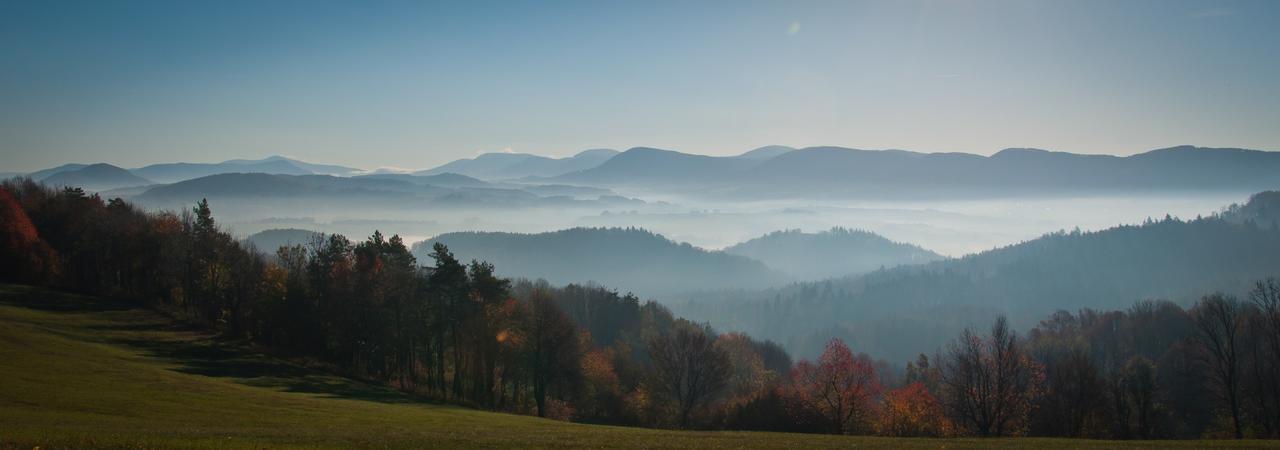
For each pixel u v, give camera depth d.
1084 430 62.78
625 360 89.38
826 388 62.84
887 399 66.06
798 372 69.31
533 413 69.19
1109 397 70.62
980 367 59.25
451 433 35.94
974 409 60.19
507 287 77.56
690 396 70.94
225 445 25.41
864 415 63.31
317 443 28.19
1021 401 59.62
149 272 90.94
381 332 71.06
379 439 30.61
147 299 87.75
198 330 77.56
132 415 37.62
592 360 78.38
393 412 49.47
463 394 70.25
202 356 65.94
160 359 61.69
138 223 96.50
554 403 70.94
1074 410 62.06
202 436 28.94
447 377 76.44
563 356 71.50
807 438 39.25
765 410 63.97
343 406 49.78
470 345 70.44
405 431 36.59
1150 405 68.12
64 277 89.62
